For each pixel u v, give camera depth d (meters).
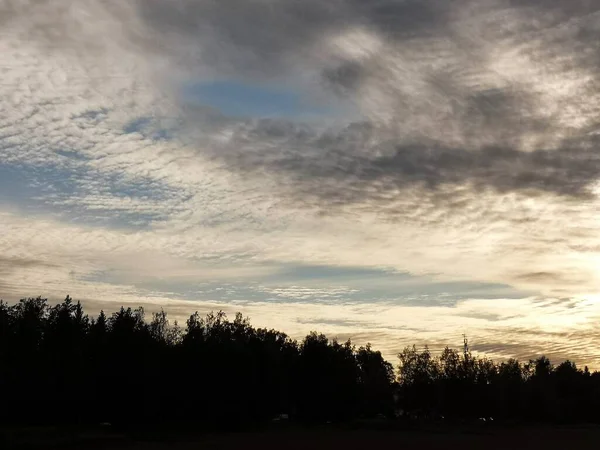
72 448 71.62
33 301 108.88
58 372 99.00
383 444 86.88
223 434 99.06
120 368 100.12
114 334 103.81
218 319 122.62
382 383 176.62
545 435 117.44
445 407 174.25
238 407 108.38
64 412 100.06
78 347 106.25
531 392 173.62
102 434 83.19
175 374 108.38
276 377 124.50
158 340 115.44
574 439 103.81
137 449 71.19
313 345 139.75
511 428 145.75
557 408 172.75
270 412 123.12
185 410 107.06
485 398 172.38
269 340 136.00
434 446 85.38
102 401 99.38
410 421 158.00
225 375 108.62
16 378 92.75
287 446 79.69
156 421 102.69
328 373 138.25
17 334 102.25
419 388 176.62
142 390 99.94
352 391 140.00
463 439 100.81
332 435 105.25
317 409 136.38
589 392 186.62
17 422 94.88
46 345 105.31
